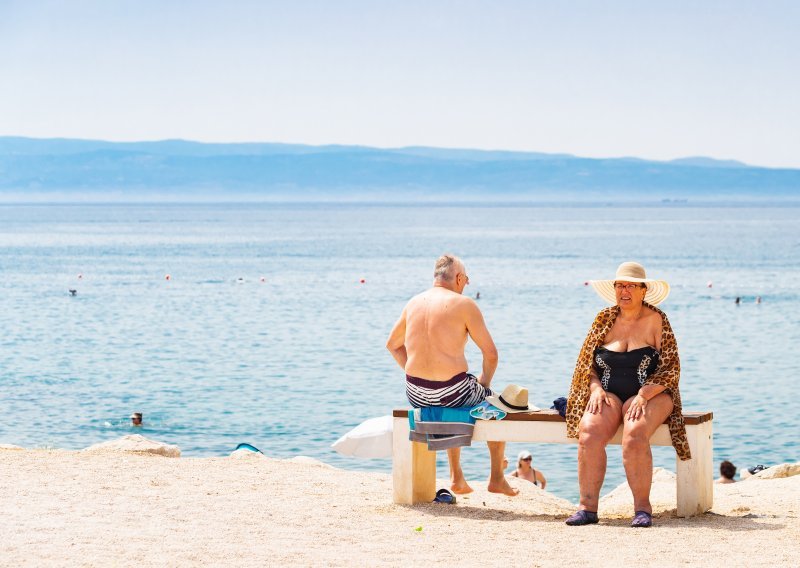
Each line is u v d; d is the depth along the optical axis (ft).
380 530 46.75
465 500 59.98
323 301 342.85
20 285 412.77
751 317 288.51
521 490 68.33
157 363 193.77
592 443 49.29
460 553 42.06
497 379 173.27
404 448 53.57
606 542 44.16
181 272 490.49
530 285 403.13
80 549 41.47
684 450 50.01
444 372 52.13
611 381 50.14
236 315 295.89
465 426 52.01
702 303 333.42
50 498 52.08
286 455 114.11
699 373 180.55
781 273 470.80
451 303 52.29
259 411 142.00
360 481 62.49
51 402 149.79
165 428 130.62
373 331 252.01
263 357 202.28
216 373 180.45
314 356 203.62
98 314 299.38
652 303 51.75
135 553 41.04
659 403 49.37
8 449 68.59
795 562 40.01
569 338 233.96
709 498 52.60
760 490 63.36
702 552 41.96
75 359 199.52
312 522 48.21
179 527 46.21
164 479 59.00
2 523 45.98
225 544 43.01
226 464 65.77
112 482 57.21
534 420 51.55
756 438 125.08
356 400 151.12
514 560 40.81
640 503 48.44
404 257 613.52
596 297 349.41
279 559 40.57
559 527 47.88
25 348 217.77
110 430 129.08
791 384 166.61
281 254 650.84
